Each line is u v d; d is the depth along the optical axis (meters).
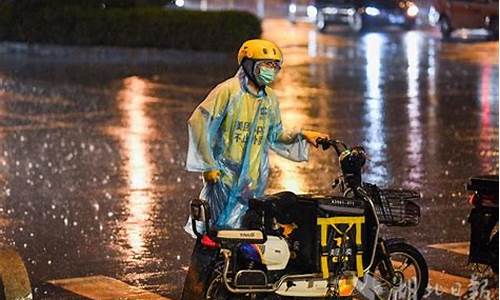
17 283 14.39
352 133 33.25
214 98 14.29
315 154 29.27
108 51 57.81
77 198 23.77
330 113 37.56
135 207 22.89
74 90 43.03
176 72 50.25
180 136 32.38
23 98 40.50
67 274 17.86
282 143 14.91
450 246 19.69
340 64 53.88
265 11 95.12
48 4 59.09
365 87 45.16
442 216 22.17
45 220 21.72
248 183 14.55
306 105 39.53
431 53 59.94
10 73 48.78
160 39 57.41
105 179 25.92
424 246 19.69
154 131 33.28
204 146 14.23
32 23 59.03
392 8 73.94
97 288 17.02
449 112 38.31
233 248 13.63
